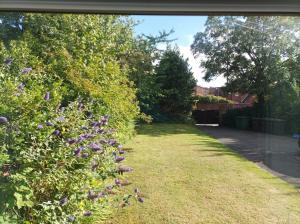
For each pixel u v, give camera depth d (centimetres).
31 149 195
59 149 206
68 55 209
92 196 214
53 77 219
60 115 216
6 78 200
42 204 192
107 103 236
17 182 182
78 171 212
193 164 223
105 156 225
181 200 229
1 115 193
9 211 180
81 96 238
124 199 227
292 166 215
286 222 217
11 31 187
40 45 199
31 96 201
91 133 225
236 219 219
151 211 227
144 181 231
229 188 227
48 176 200
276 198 219
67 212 207
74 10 165
